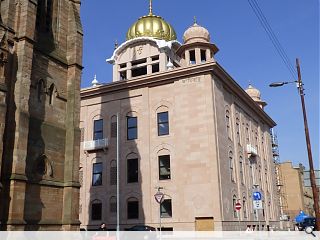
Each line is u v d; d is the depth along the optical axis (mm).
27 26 22766
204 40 44750
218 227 34938
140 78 42094
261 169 53500
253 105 52250
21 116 21219
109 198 41125
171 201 37906
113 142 42562
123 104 43156
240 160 44875
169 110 40469
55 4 27031
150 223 38219
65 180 24234
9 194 20000
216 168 36312
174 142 39219
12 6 23000
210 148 37031
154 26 57188
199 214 35969
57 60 25641
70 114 25469
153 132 40750
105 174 42062
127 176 40812
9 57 22000
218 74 39844
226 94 43344
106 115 43812
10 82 21781
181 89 39938
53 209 23078
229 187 39094
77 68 26484
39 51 24312
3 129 20094
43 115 23766
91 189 42438
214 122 37719
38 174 22516
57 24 26734
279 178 84875
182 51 45562
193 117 38625
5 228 19516
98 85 45875
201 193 36375
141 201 39219
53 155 23859
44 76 24391
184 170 37719
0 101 20219
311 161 26547
